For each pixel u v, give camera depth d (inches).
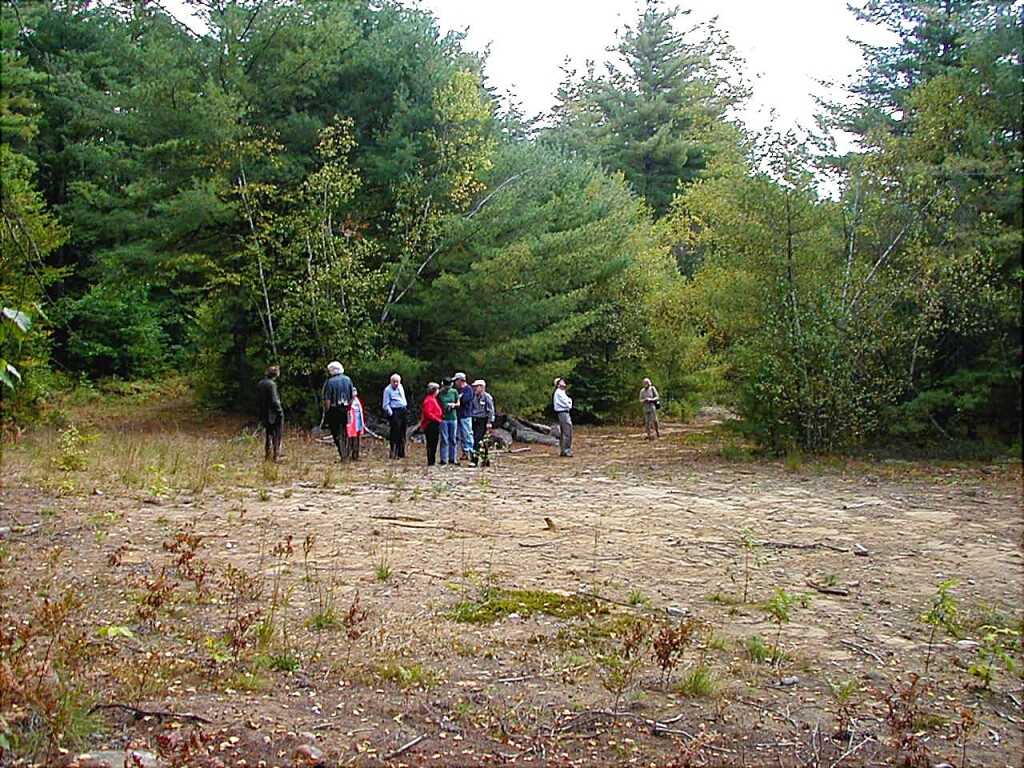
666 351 1406.3
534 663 242.5
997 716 219.8
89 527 403.5
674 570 362.6
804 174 885.2
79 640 218.4
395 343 1093.8
